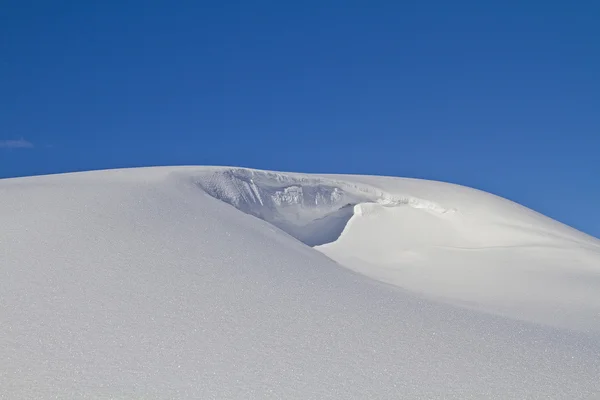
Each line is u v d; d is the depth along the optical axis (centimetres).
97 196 1219
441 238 1820
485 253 1725
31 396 543
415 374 685
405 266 1631
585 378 752
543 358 812
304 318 827
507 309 1293
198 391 584
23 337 657
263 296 891
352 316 869
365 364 696
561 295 1423
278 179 1792
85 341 666
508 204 2091
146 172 1593
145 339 690
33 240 958
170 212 1212
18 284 795
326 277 1101
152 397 563
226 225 1244
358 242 1756
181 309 790
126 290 823
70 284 815
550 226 1964
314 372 657
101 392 562
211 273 947
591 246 1845
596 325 1181
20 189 1273
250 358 675
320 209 1839
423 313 965
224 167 1739
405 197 1958
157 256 971
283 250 1223
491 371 727
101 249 957
